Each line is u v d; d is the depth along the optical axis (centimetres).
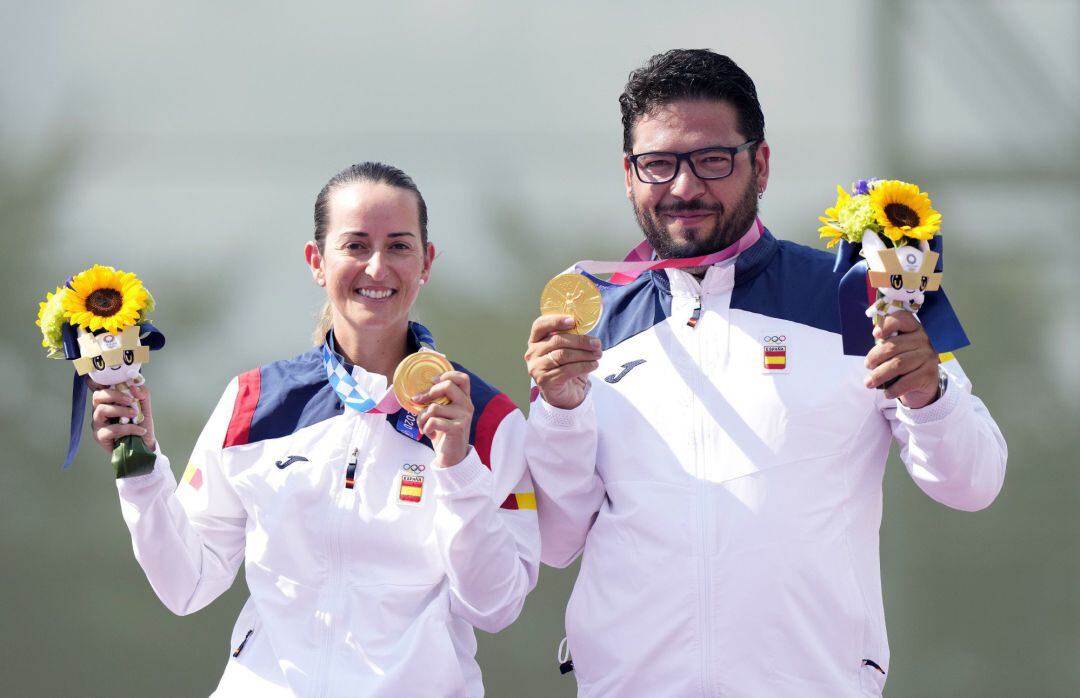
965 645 1967
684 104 1104
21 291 2081
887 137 2061
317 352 1166
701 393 1101
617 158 2073
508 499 1123
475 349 2052
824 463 1071
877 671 1079
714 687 1034
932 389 986
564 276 1075
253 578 1088
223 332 2066
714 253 1123
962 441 1009
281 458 1108
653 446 1098
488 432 1113
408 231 1114
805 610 1045
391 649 1048
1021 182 2044
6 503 2042
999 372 2027
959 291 2045
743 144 1109
